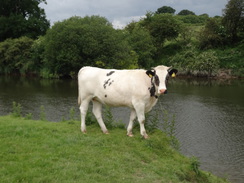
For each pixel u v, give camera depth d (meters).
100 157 6.41
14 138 7.41
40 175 5.27
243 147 13.74
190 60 48.97
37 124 9.38
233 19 55.56
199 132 16.09
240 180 10.41
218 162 12.00
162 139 8.35
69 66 43.59
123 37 50.88
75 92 31.14
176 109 22.12
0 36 66.19
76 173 5.43
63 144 7.11
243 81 41.00
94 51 40.84
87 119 9.64
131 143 7.56
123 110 20.81
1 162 5.71
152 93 7.59
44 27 68.00
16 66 54.44
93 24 42.94
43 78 47.94
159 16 62.88
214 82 40.22
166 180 5.88
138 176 5.83
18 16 65.81
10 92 31.12
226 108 22.42
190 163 7.36
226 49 54.22
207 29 57.00
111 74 7.96
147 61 52.38
